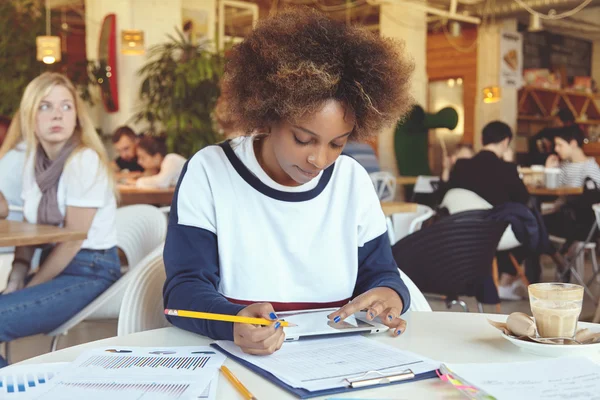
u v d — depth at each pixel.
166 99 6.72
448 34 10.10
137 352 1.10
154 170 5.91
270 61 1.21
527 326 1.13
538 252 4.18
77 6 9.66
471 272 3.04
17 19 7.15
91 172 2.43
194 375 0.98
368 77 1.20
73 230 2.31
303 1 9.71
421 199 7.56
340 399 0.89
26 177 2.54
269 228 1.41
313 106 1.17
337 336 1.20
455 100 10.27
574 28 10.84
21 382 0.95
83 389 0.92
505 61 9.55
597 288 5.09
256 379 0.98
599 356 1.07
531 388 0.89
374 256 1.49
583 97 10.84
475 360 1.07
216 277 1.36
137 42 6.27
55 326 2.26
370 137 1.30
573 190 5.28
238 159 1.42
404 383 0.96
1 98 6.88
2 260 2.54
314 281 1.43
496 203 4.12
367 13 10.36
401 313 1.35
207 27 7.90
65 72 7.04
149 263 1.50
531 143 7.92
